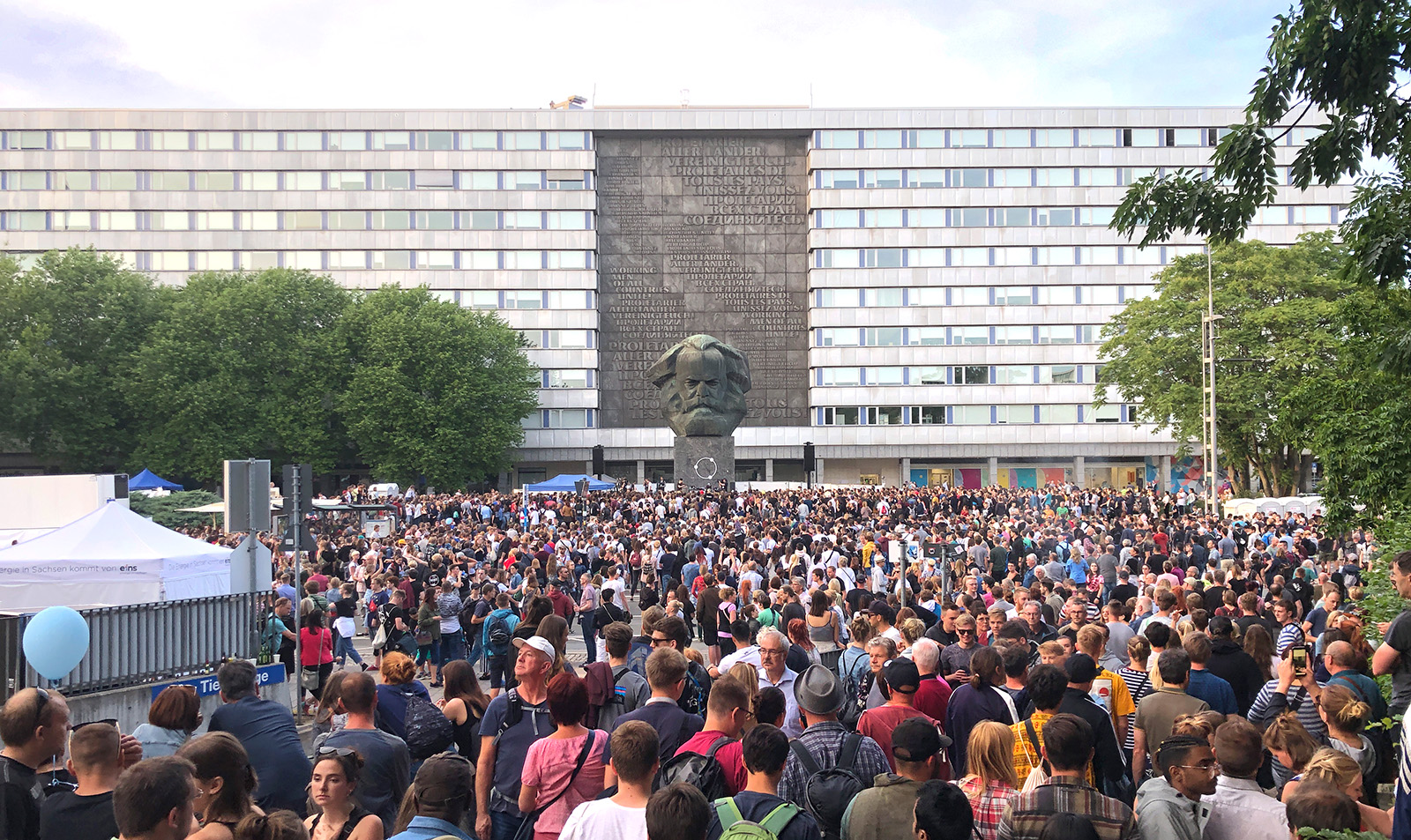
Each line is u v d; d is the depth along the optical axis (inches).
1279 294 2161.7
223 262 3265.3
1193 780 200.7
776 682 310.2
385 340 2694.4
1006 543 1017.5
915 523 1124.5
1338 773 199.5
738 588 667.4
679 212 3393.2
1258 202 491.8
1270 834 198.1
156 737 271.4
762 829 180.5
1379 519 618.8
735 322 3383.4
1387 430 615.2
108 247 3230.8
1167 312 2198.6
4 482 936.3
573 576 911.7
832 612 471.5
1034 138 3400.6
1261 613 539.5
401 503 1797.5
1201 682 307.6
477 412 2758.4
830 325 3356.3
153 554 585.3
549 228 3329.2
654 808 167.2
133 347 2630.4
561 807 235.8
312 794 214.8
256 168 3284.9
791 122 3366.1
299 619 576.7
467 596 797.9
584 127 3341.5
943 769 230.8
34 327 2485.2
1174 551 1037.2
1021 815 196.7
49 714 225.9
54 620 311.3
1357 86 448.1
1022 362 3380.9
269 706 284.8
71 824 209.3
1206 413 1722.4
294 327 2751.0
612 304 3376.0
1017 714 287.3
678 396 2124.8
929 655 303.4
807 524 1218.6
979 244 3380.9
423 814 189.9
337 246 3297.2
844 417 3358.8
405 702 310.2
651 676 259.6
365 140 3321.9
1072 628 419.2
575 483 1961.1
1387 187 484.1
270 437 2647.6
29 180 3225.9
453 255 3321.9
